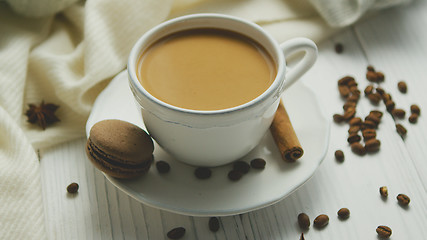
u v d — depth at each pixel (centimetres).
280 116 53
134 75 48
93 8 60
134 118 54
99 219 52
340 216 52
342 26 63
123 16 60
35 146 56
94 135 49
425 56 64
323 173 55
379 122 58
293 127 54
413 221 52
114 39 60
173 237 51
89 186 54
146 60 51
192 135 48
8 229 50
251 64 51
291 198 53
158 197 50
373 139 57
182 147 50
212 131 48
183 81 50
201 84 49
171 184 51
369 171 55
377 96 60
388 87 61
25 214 51
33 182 53
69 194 54
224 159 51
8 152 54
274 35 63
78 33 64
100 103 54
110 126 50
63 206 53
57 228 52
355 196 54
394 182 55
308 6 65
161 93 49
